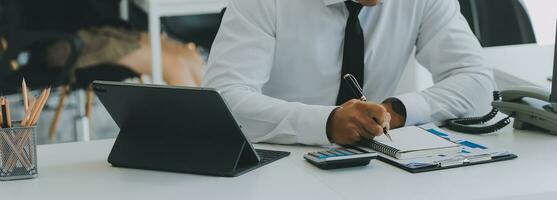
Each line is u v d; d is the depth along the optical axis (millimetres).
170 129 1496
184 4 3561
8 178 1427
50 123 3717
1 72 3520
